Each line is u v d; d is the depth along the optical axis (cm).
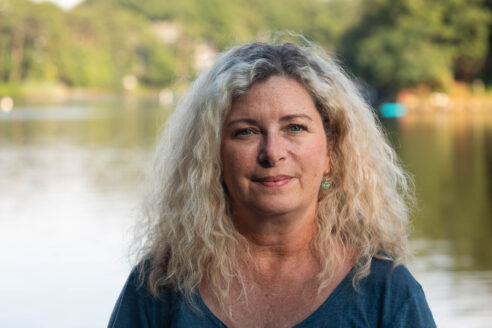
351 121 203
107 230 1075
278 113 189
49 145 2958
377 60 5772
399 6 5959
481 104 5719
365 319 184
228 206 202
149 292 200
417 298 185
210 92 195
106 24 11919
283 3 12762
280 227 194
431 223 1190
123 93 11475
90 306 685
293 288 192
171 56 11975
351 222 201
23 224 1152
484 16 5756
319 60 201
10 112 6131
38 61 10056
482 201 1447
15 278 789
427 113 5322
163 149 212
